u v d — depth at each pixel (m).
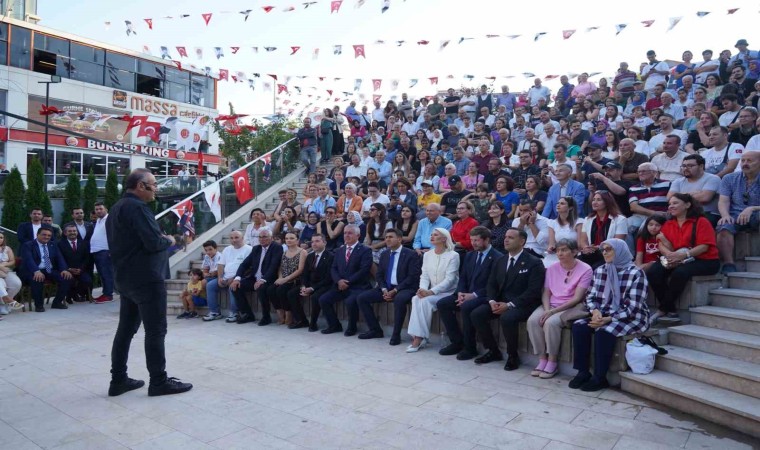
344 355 6.49
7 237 11.36
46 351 6.71
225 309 9.13
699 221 5.69
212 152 31.80
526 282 6.01
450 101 16.08
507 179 8.46
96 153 27.23
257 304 8.84
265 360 6.25
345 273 7.80
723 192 6.24
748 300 5.34
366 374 5.66
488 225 7.90
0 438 4.05
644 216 6.79
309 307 8.27
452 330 6.52
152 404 4.76
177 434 4.11
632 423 4.22
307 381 5.41
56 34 26.33
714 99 10.73
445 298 6.54
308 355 6.50
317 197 11.77
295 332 7.91
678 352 5.05
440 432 4.10
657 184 6.89
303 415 4.48
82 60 27.48
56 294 9.90
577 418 4.34
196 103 32.34
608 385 5.16
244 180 13.02
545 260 6.71
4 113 11.24
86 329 8.05
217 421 4.36
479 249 6.64
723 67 11.98
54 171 25.77
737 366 4.52
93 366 6.03
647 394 4.77
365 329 7.89
